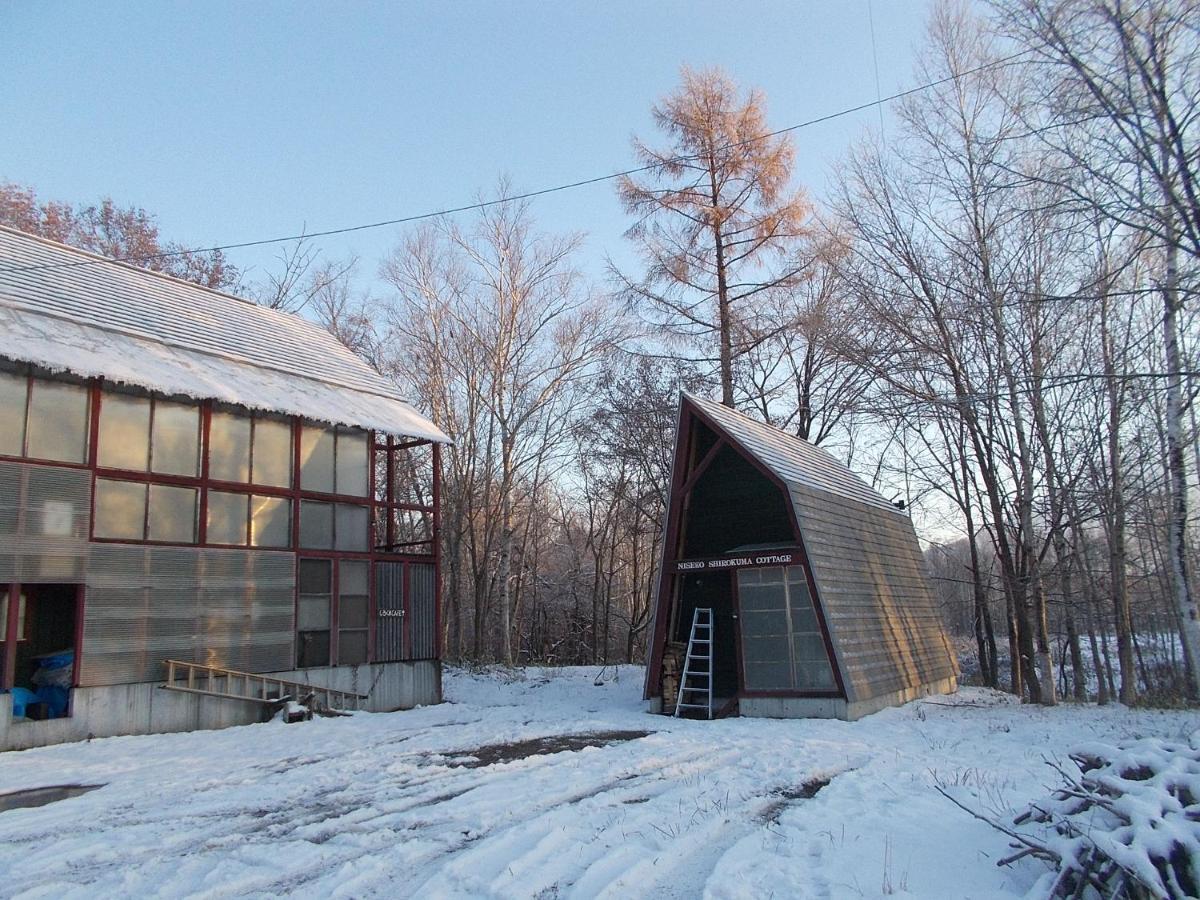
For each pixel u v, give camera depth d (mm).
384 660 19031
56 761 11594
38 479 13695
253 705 16141
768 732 13141
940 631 22656
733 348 27719
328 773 10023
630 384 34344
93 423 14578
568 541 46875
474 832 7152
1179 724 13375
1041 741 12141
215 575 16016
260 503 17156
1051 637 36688
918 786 8727
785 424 33344
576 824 7266
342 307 37812
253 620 16531
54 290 16578
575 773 9664
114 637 14352
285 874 6105
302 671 17250
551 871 5977
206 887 5809
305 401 18188
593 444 36500
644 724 14617
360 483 19484
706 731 13391
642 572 46594
